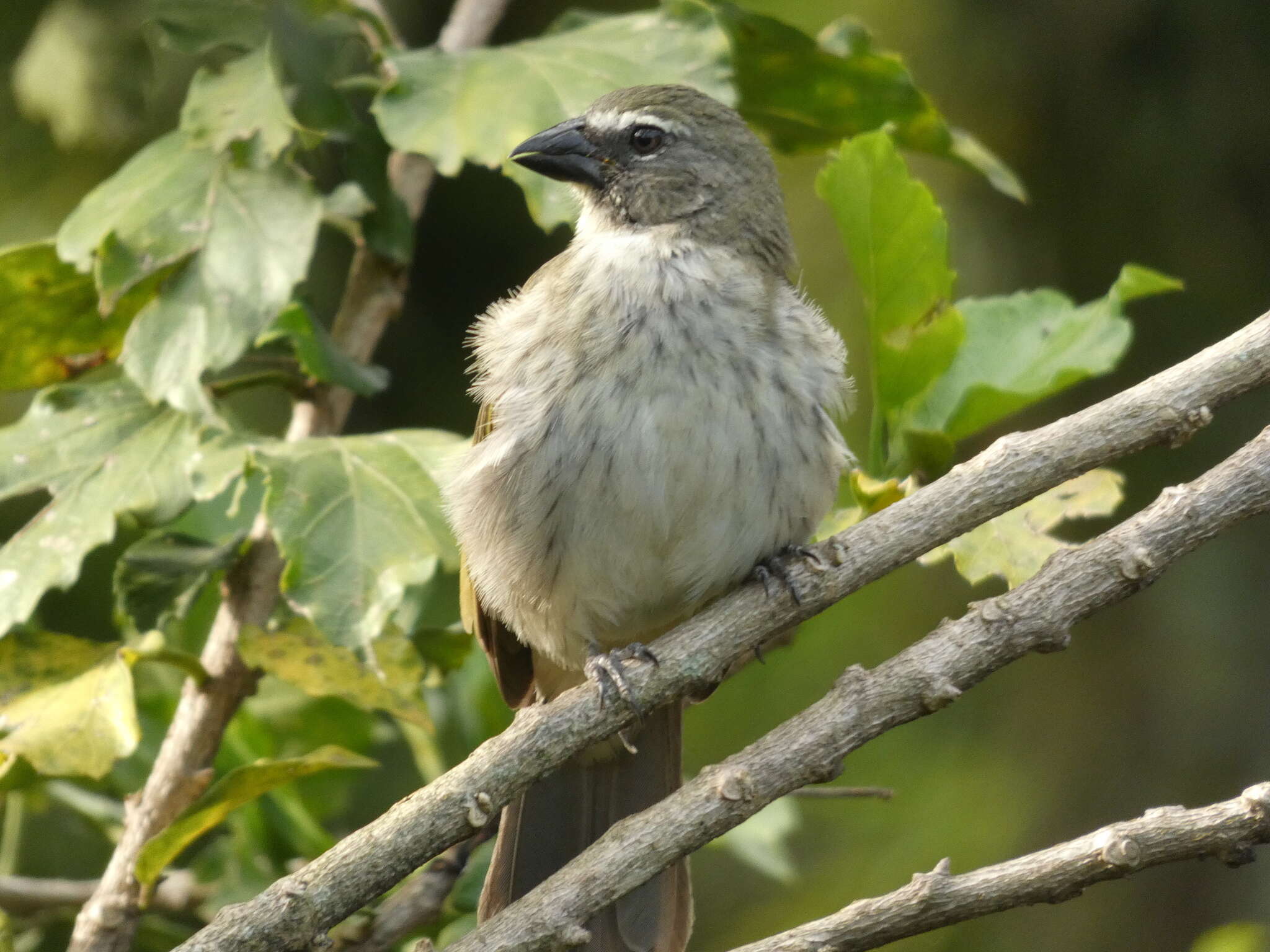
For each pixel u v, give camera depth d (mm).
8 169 8102
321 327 6590
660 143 7484
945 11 10070
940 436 6395
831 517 6828
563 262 7262
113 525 6137
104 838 7949
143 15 6781
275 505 5996
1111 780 10156
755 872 9867
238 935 4785
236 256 6250
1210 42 10000
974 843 9781
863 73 7328
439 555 6055
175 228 6305
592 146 7570
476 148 6211
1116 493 6191
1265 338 5320
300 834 7367
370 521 6047
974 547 6062
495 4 7395
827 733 5000
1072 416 5434
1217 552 10547
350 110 6637
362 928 6617
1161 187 10094
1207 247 10109
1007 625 5051
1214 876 10484
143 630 6426
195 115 6340
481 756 5180
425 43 10023
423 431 6555
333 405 6902
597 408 6602
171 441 6383
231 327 6145
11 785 6004
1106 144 10109
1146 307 10234
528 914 4867
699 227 7449
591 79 6426
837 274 9727
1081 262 10148
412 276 11016
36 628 6312
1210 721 10266
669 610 7152
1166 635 10438
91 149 7938
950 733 10125
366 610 5875
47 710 5922
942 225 6410
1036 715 10320
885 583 9781
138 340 6195
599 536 6707
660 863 4918
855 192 6402
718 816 4934
